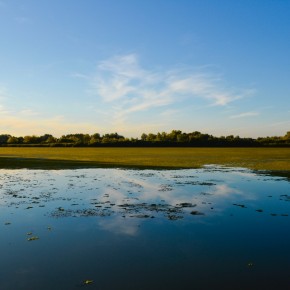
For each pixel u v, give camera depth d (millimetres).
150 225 13758
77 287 8367
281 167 39250
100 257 10250
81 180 27547
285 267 9492
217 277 8891
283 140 148500
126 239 11969
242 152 83875
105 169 37188
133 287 8352
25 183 25672
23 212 15883
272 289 8227
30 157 62438
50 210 16328
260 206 17469
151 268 9438
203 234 12570
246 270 9297
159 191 22062
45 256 10336
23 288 8344
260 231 12969
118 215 15422
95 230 13023
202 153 78562
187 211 16297
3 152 88875
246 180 27422
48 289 8289
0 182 26219
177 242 11625
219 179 28141
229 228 13359
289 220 14617
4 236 12234
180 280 8719
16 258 10180
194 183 25734
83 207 17047
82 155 69875
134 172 33938
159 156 64812
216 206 17469
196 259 10109
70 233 12625
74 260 10008
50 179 28188
